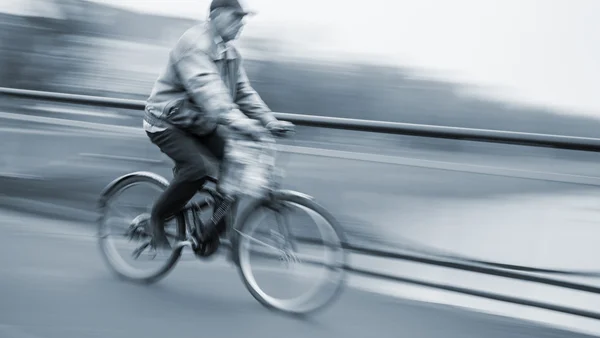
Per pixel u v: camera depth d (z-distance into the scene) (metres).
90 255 4.31
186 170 3.40
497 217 3.87
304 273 3.34
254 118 3.62
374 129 4.25
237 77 3.55
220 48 3.41
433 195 4.09
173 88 3.43
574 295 3.74
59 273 3.89
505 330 3.33
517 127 9.58
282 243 3.37
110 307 3.37
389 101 9.47
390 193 4.27
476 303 3.84
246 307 3.49
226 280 3.95
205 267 4.19
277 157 4.52
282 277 3.40
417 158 4.18
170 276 3.98
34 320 3.12
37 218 5.40
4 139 5.80
